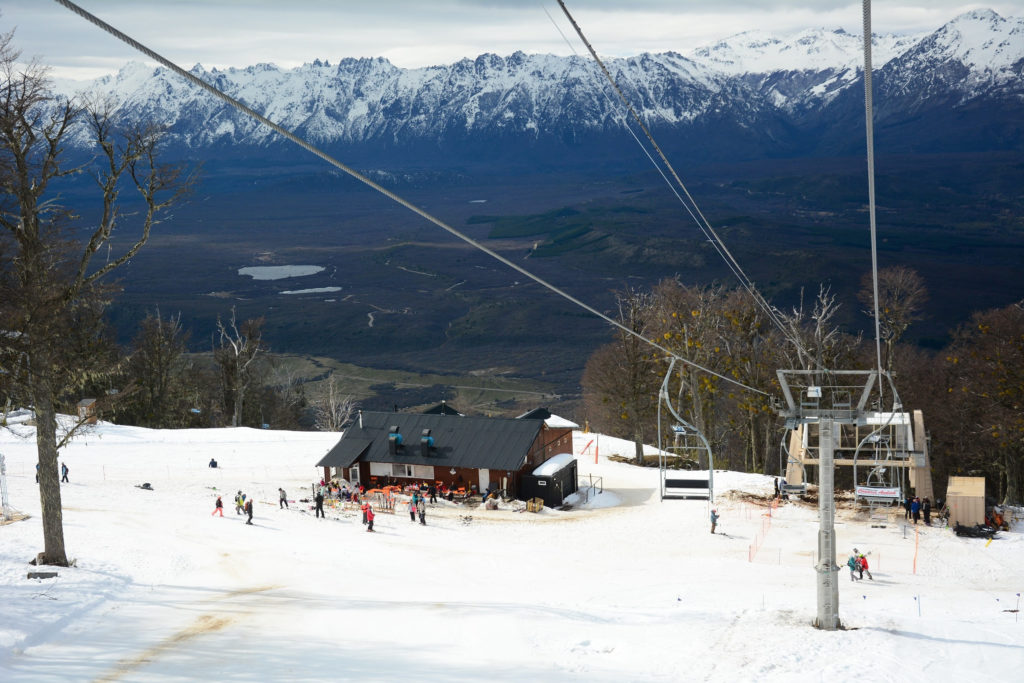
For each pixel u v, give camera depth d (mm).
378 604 38281
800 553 55844
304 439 98062
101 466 81812
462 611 36656
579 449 98312
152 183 41500
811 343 82688
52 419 41781
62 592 36781
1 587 36625
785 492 70438
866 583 47562
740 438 109375
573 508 72438
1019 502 85438
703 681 27047
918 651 30750
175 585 41281
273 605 37625
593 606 38688
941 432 90812
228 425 131875
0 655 28328
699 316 89250
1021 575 50344
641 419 95312
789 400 35438
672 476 78750
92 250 41031
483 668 27953
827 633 33469
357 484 76625
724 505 68625
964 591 45562
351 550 52688
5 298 39281
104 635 31703
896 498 65062
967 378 89312
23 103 37844
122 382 118500
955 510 60781
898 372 88312
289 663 28297
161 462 84625
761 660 29500
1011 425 76750
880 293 94500
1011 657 29875
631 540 60000
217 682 25906
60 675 26406
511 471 72562
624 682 26500
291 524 60344
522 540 59500
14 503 59844
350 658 29078
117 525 54750
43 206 40281
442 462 74938
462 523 64812
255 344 119500
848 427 76750
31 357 40312
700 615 36594
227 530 56219
